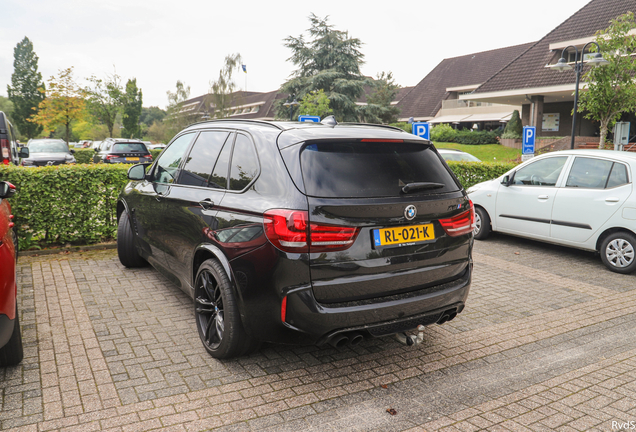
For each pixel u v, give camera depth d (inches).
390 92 1812.3
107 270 231.5
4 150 472.1
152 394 120.0
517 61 1184.2
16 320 128.1
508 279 235.8
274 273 116.6
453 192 135.1
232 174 140.9
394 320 123.3
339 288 116.1
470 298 205.0
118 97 1855.3
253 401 118.0
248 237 123.1
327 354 146.3
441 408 117.2
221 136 157.5
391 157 129.6
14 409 112.0
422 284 129.0
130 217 216.8
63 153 778.8
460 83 1886.1
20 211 261.0
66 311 176.6
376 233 119.4
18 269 231.9
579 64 616.1
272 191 121.6
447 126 1540.4
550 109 1327.5
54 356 140.1
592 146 1063.0
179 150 182.2
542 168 293.4
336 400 119.6
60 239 275.1
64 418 108.7
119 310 178.2
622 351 152.6
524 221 297.7
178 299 191.3
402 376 133.3
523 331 168.2
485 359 145.5
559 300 203.5
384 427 108.3
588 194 260.2
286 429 106.7
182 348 147.3
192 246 151.2
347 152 124.4
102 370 132.1
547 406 118.8
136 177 197.0
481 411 116.1
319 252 113.4
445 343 156.8
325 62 1513.3
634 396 124.0
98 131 2918.3
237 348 133.3
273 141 130.3
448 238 132.5
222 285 131.4
